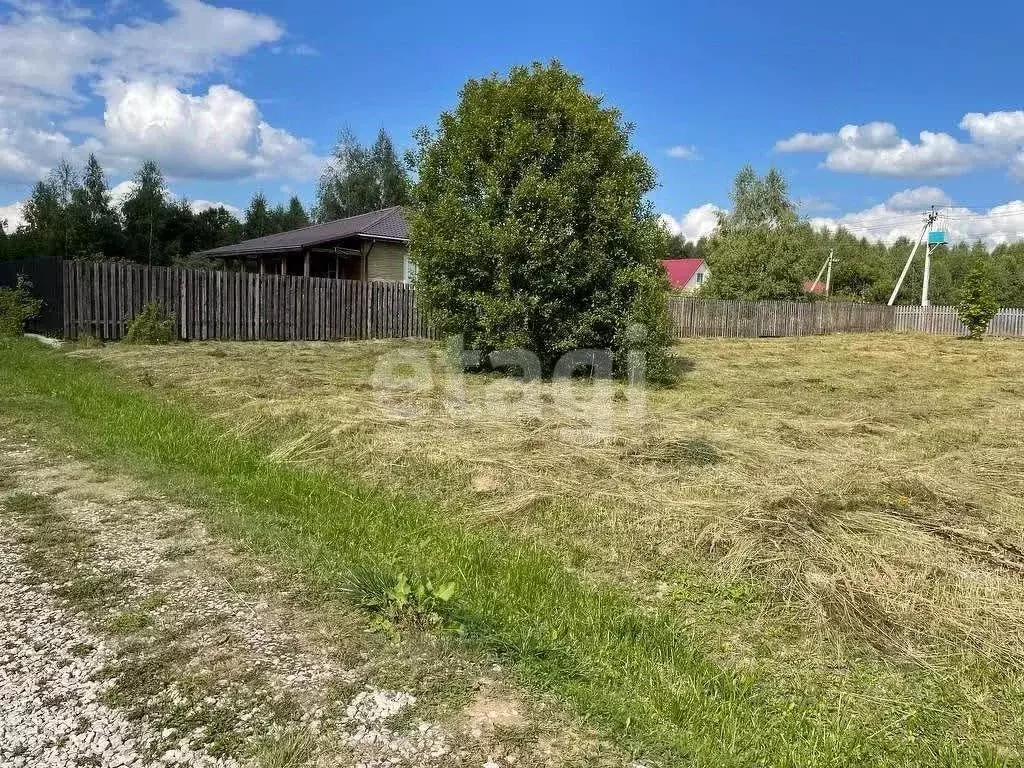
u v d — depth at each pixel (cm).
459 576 315
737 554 354
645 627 280
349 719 205
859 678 254
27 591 280
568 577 329
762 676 252
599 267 980
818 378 1123
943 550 369
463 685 225
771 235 3284
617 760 192
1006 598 317
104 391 713
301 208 5309
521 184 941
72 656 234
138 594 280
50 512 371
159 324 1251
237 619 263
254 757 187
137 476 438
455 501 432
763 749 208
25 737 192
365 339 1595
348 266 2311
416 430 593
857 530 394
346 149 5400
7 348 1027
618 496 440
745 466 529
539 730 203
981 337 2459
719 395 908
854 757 207
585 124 977
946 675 257
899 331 2984
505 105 985
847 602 304
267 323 1450
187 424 585
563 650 252
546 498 429
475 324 1012
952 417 787
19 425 554
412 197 1087
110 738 193
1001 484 507
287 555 325
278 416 618
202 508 385
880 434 678
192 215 3731
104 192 3772
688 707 225
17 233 3556
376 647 246
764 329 2469
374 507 407
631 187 997
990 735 223
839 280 5350
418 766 185
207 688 218
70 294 1209
